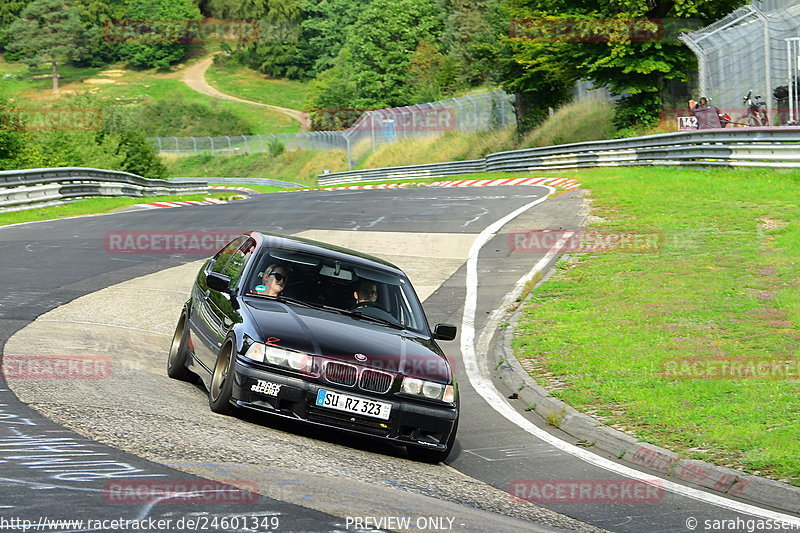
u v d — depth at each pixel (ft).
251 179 517.55
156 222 126.52
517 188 171.73
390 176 334.03
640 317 66.59
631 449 40.78
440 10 541.75
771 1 211.20
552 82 297.74
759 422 43.09
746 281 75.05
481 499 31.76
